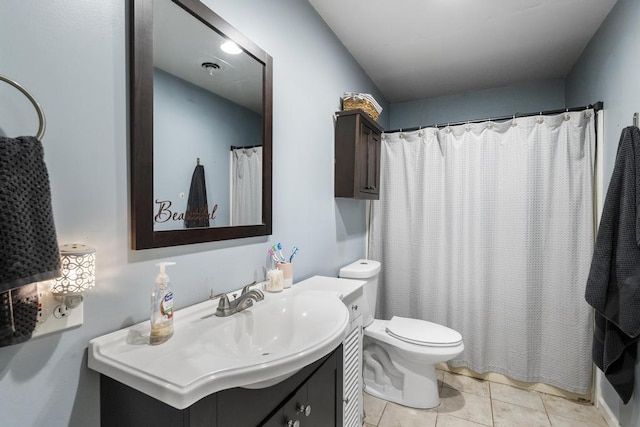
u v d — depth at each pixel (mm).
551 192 2096
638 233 1425
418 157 2500
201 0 1081
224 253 1190
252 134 1292
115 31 830
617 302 1536
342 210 2199
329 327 952
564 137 2059
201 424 641
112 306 834
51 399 720
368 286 2055
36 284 666
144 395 696
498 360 2238
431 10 1809
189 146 1028
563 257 2059
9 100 657
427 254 2455
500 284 2227
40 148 632
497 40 2127
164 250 969
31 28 682
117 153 839
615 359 1555
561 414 1886
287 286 1418
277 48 1467
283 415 854
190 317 990
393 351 2002
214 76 1118
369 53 2295
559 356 2070
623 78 1651
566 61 2408
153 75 907
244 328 1018
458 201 2355
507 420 1829
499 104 2900
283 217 1533
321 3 1748
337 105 2092
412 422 1809
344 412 1396
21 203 592
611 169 1815
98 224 803
